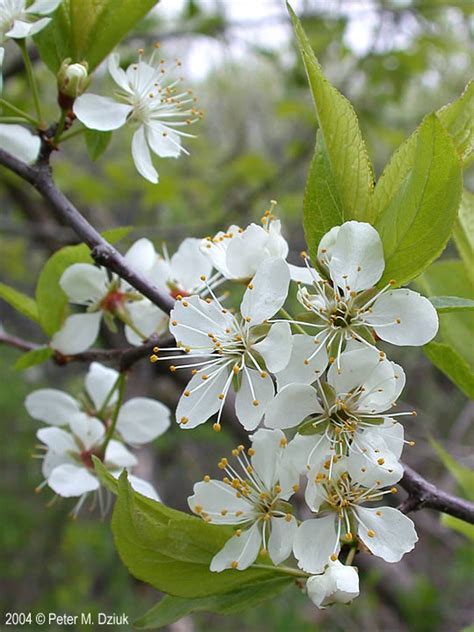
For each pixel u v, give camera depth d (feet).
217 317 0.35
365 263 0.32
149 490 0.47
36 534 1.49
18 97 0.98
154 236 1.15
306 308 0.34
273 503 0.34
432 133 0.30
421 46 1.18
